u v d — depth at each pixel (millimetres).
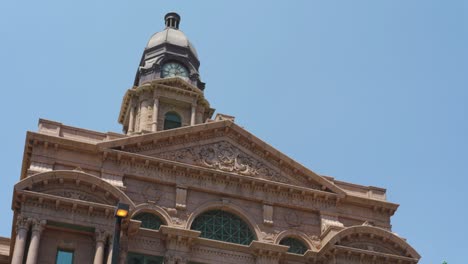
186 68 89875
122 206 31438
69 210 49406
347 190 60719
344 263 53906
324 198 58625
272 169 59031
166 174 55688
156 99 83062
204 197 56062
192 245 53219
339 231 54688
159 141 56750
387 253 55219
